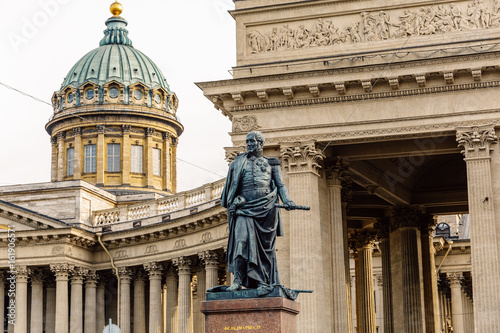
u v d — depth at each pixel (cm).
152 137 9969
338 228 4653
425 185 5638
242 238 2525
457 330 8056
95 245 7494
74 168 9731
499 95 4303
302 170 4484
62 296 7169
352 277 8594
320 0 4600
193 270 7300
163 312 7762
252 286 2542
